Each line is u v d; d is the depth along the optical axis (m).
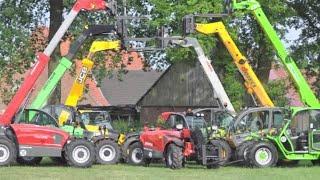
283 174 33.66
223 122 43.72
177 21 60.34
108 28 42.97
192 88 100.94
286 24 68.12
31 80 39.28
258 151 38.06
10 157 37.00
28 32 65.56
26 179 30.33
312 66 71.50
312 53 71.12
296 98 76.75
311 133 38.53
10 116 38.62
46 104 46.88
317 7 70.50
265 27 42.06
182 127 38.09
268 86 69.12
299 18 71.50
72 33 61.59
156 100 103.31
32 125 37.81
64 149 37.88
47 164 40.38
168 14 60.50
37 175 32.34
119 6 53.38
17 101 38.91
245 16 64.56
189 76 101.19
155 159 40.06
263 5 63.34
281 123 38.94
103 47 46.97
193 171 35.38
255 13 42.16
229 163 38.69
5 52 64.06
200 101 100.31
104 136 40.75
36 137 37.16
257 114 39.50
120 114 96.31
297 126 38.72
